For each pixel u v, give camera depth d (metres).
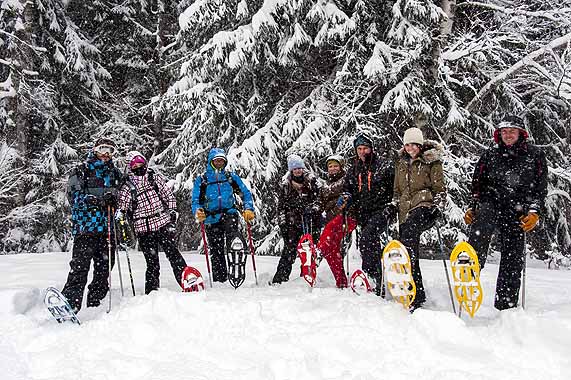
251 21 10.05
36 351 3.88
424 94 9.43
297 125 9.98
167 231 5.54
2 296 4.82
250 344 3.78
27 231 14.54
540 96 12.02
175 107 11.13
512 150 4.36
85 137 16.12
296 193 6.05
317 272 6.45
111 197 5.05
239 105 11.16
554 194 11.98
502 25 10.06
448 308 4.75
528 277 6.39
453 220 9.41
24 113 13.95
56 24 14.56
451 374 3.15
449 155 9.71
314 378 3.24
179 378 3.20
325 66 10.84
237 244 5.80
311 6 9.75
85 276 4.93
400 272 4.29
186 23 10.31
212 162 6.08
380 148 9.87
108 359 3.55
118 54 16.97
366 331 3.79
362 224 5.38
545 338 3.52
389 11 9.75
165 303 4.39
